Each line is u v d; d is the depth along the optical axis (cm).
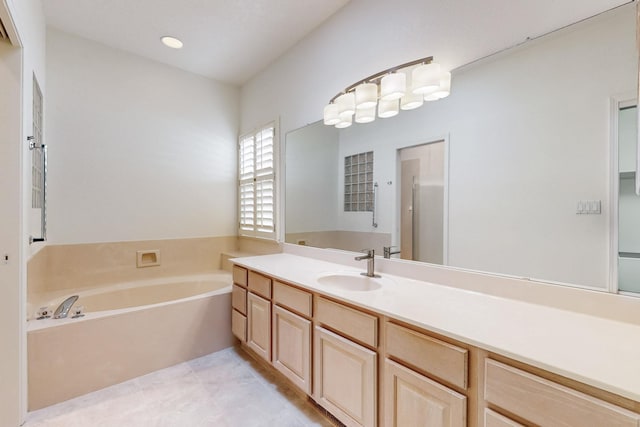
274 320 196
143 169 301
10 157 155
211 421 166
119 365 203
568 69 122
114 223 285
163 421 165
